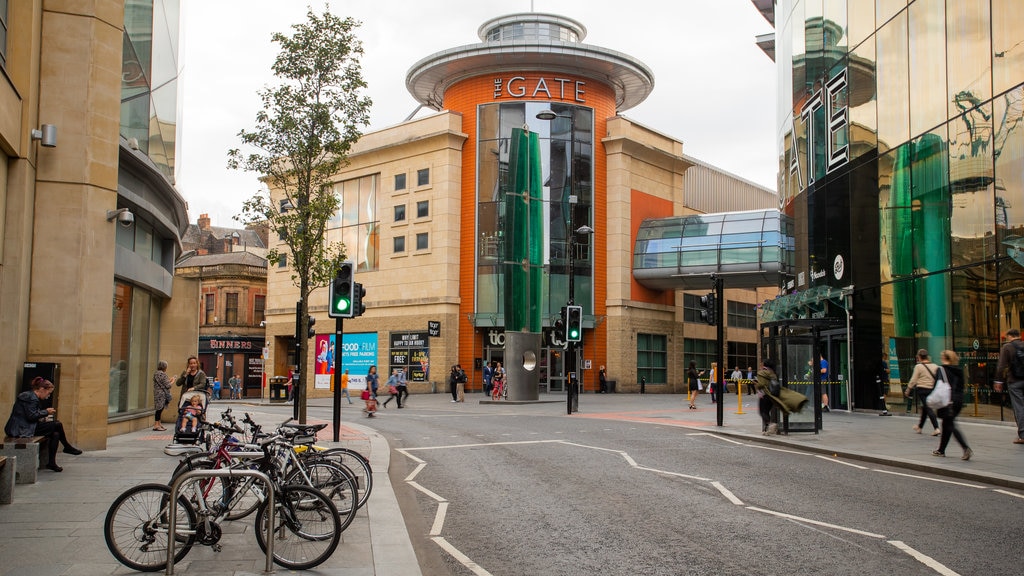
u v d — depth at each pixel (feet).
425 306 145.59
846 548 24.27
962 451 44.60
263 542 22.33
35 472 34.91
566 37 165.89
